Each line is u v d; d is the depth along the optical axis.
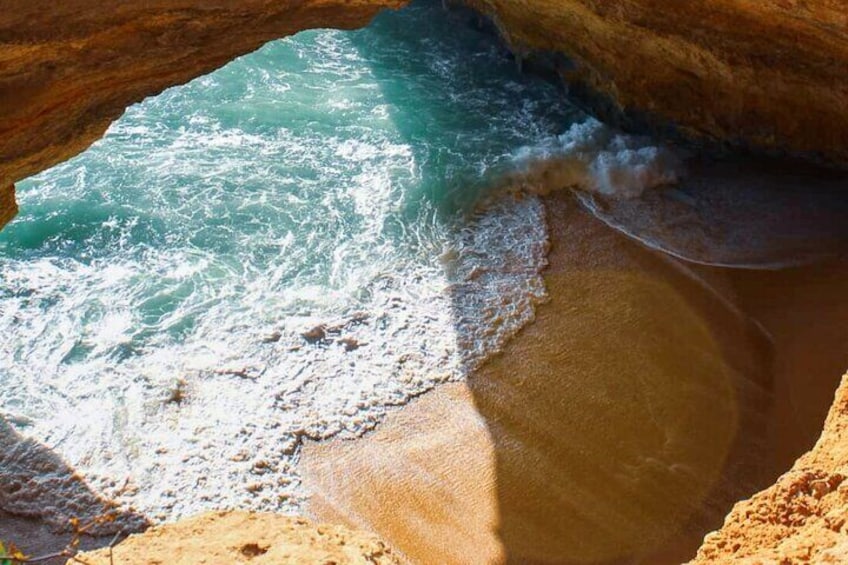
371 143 16.53
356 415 11.91
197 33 9.27
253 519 6.86
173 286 13.38
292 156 16.08
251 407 11.90
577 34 16.52
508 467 11.34
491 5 18.02
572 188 15.62
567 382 12.37
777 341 12.82
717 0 13.80
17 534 10.40
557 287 13.81
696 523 10.73
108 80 9.20
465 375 12.48
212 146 16.16
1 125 8.76
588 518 10.80
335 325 13.04
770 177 15.68
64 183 14.89
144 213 14.53
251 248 14.13
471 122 17.23
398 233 14.64
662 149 16.20
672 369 12.52
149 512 10.74
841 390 6.73
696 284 13.80
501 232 14.77
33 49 8.35
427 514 10.85
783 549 5.31
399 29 19.81
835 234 14.44
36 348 12.34
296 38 19.12
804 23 13.13
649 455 11.45
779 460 11.36
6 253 13.66
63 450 11.21
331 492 11.08
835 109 14.65
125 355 12.38
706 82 15.55
